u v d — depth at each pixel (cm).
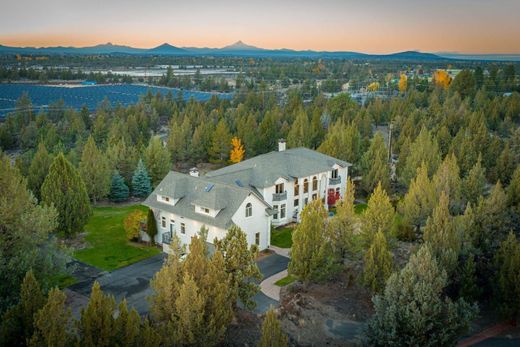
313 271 3672
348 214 3919
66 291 3884
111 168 7300
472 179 5375
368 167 6806
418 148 6694
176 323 2703
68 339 2342
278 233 5378
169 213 4850
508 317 3394
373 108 12619
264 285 4069
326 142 7244
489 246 3841
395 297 2956
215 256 3047
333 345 3192
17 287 3147
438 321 2889
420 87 17938
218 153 9288
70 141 10788
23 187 3556
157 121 13550
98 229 5488
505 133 9619
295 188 5762
